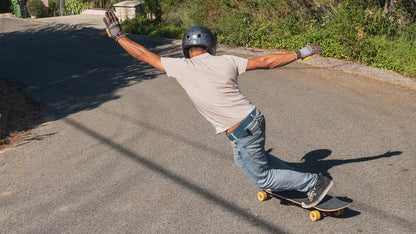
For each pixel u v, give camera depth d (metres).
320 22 11.75
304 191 3.43
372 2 10.92
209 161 4.94
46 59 12.18
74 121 6.69
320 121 6.14
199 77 3.01
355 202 3.89
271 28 12.04
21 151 5.54
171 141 5.62
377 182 4.25
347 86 7.96
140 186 4.41
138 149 5.40
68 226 3.73
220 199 4.07
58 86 9.09
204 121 6.38
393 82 8.05
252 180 3.39
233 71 3.03
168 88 8.44
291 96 7.49
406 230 3.43
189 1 15.91
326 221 3.60
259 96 7.58
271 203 3.95
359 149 5.09
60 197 4.27
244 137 3.11
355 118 6.21
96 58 11.96
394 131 5.63
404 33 10.00
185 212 3.87
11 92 8.64
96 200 4.17
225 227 3.60
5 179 4.75
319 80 8.46
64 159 5.22
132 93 8.20
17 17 24.56
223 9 13.35
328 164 4.72
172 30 14.97
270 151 5.16
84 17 22.14
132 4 18.80
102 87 8.81
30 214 3.97
